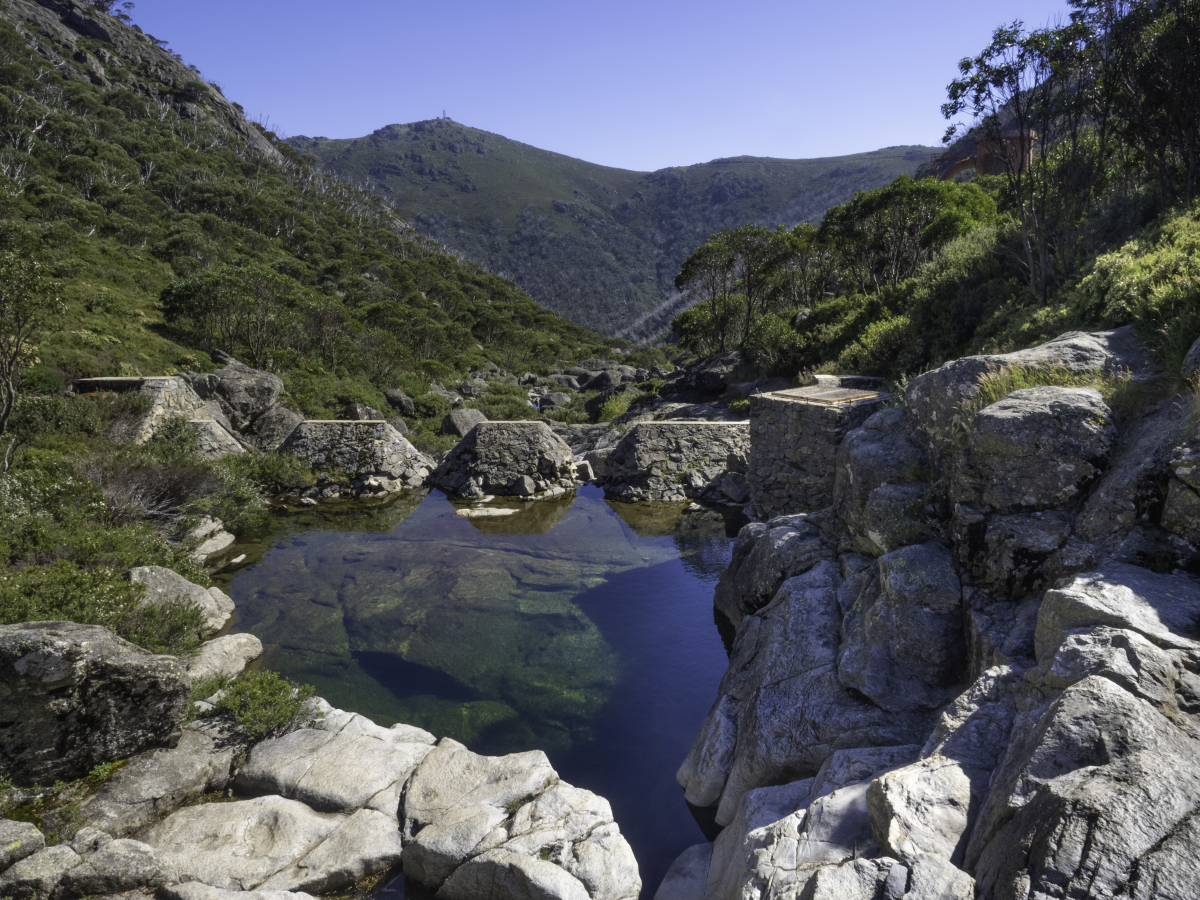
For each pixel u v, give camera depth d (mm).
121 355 30969
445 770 6945
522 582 13742
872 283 37156
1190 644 3762
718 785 7000
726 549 15609
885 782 3912
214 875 5672
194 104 136375
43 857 5457
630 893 5625
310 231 98000
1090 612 4191
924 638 6094
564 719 8977
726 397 32375
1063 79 14195
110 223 60188
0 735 6398
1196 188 13594
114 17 148125
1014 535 5648
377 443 23000
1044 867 2736
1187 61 12898
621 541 16438
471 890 5582
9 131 72188
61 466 15320
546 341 103625
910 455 8102
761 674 7441
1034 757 3332
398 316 62594
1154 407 5707
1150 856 2582
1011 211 18969
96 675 6809
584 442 32156
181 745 7449
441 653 10789
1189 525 4520
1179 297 6816
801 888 3742
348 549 16031
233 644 10266
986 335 15477
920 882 3168
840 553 8852
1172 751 3070
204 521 16344
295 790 6824
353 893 5812
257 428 28531
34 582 8883
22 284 16047
